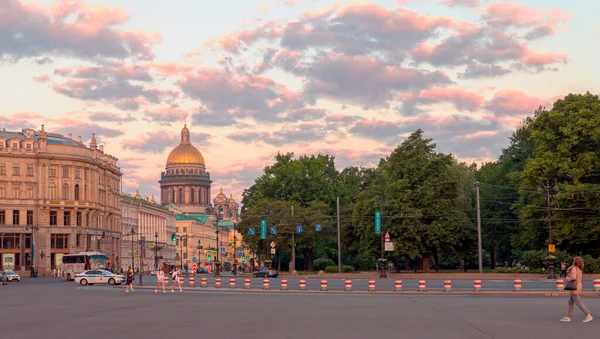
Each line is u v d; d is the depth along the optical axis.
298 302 49.25
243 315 37.94
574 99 94.56
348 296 57.06
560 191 89.75
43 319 36.91
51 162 162.75
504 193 118.06
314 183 148.62
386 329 29.86
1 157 157.62
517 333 27.70
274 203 138.88
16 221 157.88
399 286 61.47
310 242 133.50
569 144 91.31
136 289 77.62
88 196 168.25
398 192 106.50
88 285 94.94
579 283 31.92
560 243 91.88
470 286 70.75
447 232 103.94
